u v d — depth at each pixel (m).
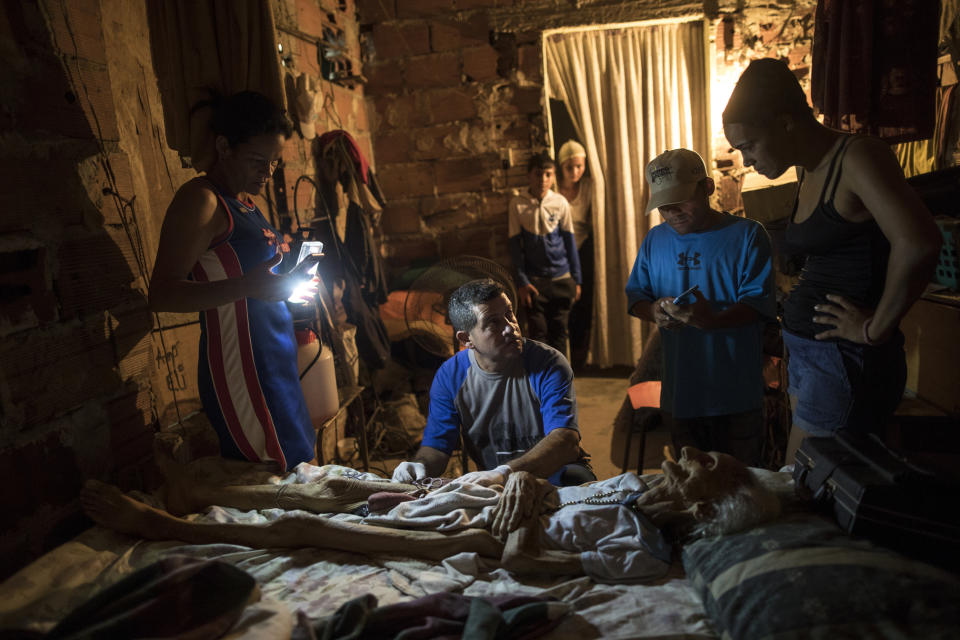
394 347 4.56
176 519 1.57
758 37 4.46
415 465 1.85
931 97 2.34
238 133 1.70
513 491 1.49
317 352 2.55
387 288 4.63
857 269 1.52
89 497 1.57
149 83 2.36
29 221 1.69
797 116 1.51
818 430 1.65
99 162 2.01
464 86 4.92
